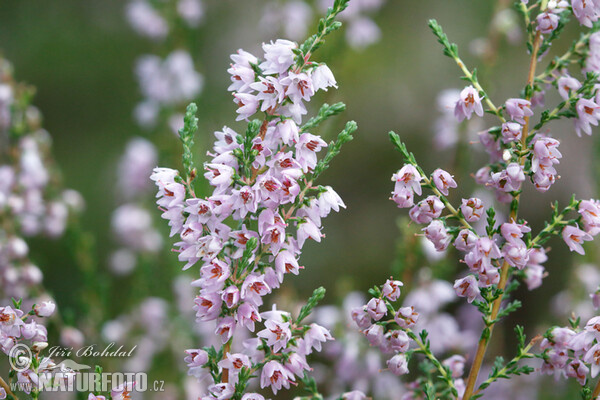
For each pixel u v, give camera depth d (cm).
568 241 272
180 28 672
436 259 482
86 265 534
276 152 262
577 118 286
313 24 665
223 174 249
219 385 260
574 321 280
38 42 1083
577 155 852
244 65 263
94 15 1109
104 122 1054
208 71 972
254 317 251
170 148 623
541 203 878
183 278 589
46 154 528
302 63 255
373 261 902
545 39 299
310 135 255
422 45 1039
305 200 262
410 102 997
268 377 264
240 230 259
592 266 568
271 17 657
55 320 438
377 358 477
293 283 843
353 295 496
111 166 1004
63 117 1047
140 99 1059
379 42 1024
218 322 259
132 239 665
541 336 278
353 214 945
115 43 1095
